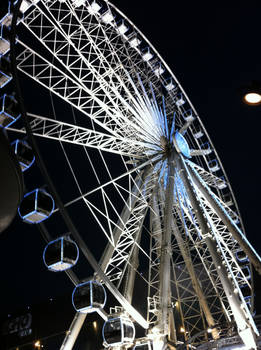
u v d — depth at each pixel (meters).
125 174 27.11
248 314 22.94
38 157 17.72
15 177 10.48
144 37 35.69
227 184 38.09
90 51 29.72
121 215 27.27
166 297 23.72
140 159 30.91
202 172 36.44
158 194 30.12
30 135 17.77
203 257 30.80
